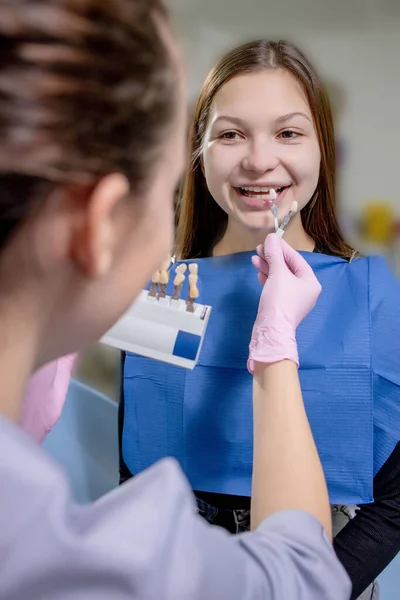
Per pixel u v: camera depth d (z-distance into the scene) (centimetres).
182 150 36
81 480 103
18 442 31
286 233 80
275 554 39
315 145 75
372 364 69
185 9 198
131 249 35
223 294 77
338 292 74
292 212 72
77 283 34
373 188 209
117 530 31
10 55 28
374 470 70
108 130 30
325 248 85
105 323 37
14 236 31
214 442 73
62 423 103
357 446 69
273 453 51
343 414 69
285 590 37
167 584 31
